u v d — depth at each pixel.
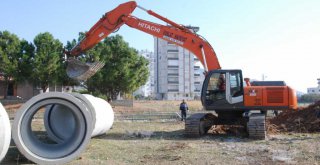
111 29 17.12
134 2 17.11
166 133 16.77
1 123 8.63
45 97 9.84
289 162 9.80
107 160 10.12
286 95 14.92
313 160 10.03
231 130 16.88
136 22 17.11
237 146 12.56
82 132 9.91
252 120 14.35
